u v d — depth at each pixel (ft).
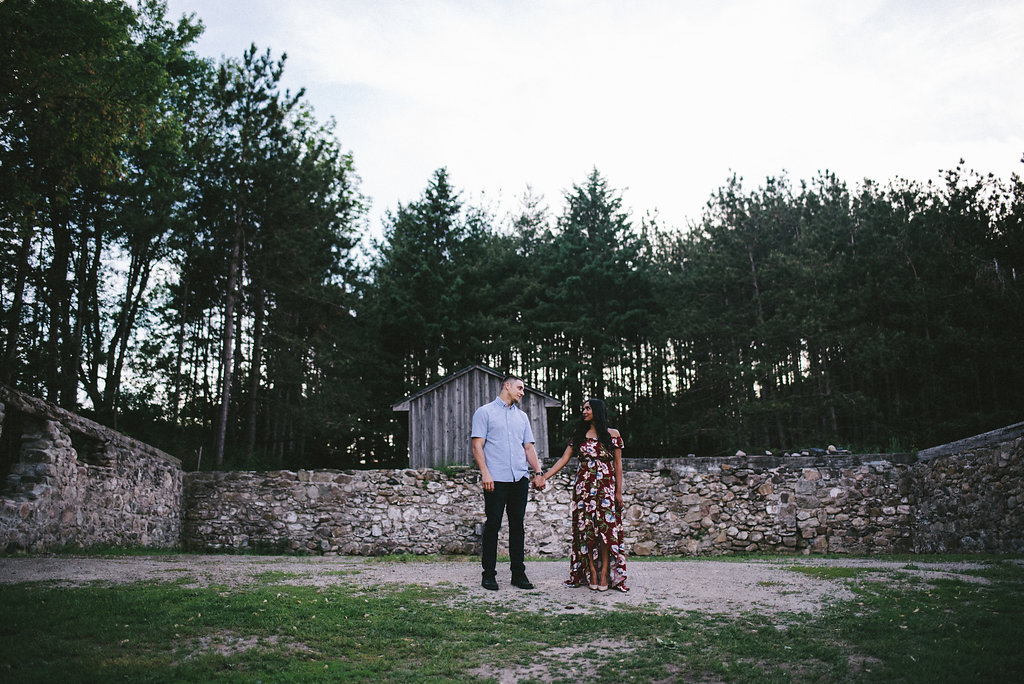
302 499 45.73
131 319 77.92
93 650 13.17
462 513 45.62
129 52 48.98
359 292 91.09
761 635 14.85
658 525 45.11
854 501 44.24
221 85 72.59
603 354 95.55
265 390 80.53
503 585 19.61
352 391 79.36
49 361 59.93
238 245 70.95
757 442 84.58
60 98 44.19
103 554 30.37
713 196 96.68
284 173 71.20
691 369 93.30
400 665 13.12
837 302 80.28
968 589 18.93
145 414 73.15
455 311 91.35
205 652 13.34
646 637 14.76
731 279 86.89
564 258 101.14
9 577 19.70
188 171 69.87
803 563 29.09
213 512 45.62
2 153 48.47
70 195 58.49
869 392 79.92
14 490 29.17
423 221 102.53
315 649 13.87
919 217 81.00
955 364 67.36
